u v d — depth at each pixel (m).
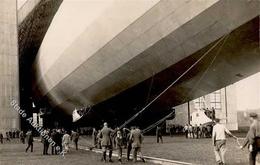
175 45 22.09
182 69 24.47
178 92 30.06
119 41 25.47
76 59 32.69
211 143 23.33
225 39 19.77
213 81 26.73
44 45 42.84
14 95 44.31
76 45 31.34
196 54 22.03
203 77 25.91
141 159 14.74
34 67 53.34
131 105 34.69
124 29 24.14
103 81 31.56
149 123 37.34
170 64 24.06
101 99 35.47
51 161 15.66
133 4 22.56
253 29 18.56
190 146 20.91
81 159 16.11
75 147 24.27
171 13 20.38
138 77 27.58
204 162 12.88
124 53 26.00
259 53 21.23
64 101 45.31
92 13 27.34
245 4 17.14
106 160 15.14
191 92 29.84
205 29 19.70
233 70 24.11
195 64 23.34
